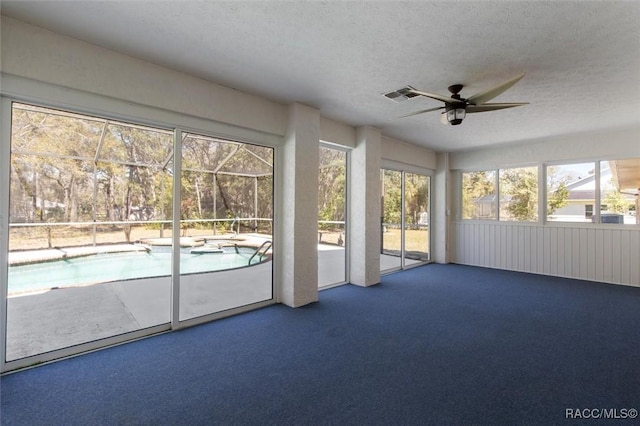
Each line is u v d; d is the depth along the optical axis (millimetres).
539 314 3732
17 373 2371
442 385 2240
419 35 2412
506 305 4074
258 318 3598
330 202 5328
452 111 3061
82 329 3139
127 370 2434
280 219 4148
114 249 4703
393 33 2387
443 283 5246
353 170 5133
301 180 4031
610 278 5320
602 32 2320
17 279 3842
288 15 2176
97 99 2664
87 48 2572
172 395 2109
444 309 3912
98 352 2732
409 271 6227
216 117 3377
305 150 4062
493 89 2674
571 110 4070
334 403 2031
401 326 3359
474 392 2154
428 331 3221
